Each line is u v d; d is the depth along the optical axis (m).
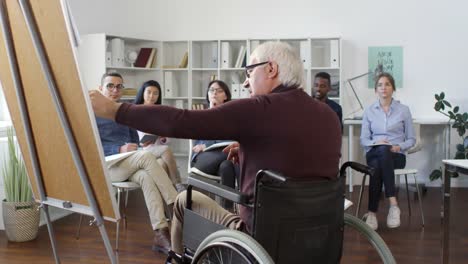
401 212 4.86
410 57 6.13
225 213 2.13
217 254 1.89
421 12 6.07
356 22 6.20
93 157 1.76
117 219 1.81
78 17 6.01
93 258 3.43
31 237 3.82
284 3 6.33
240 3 6.42
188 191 2.10
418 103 6.15
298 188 1.82
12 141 3.78
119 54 6.02
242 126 1.80
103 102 1.75
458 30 6.02
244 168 1.89
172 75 6.45
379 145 4.36
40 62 1.71
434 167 6.20
